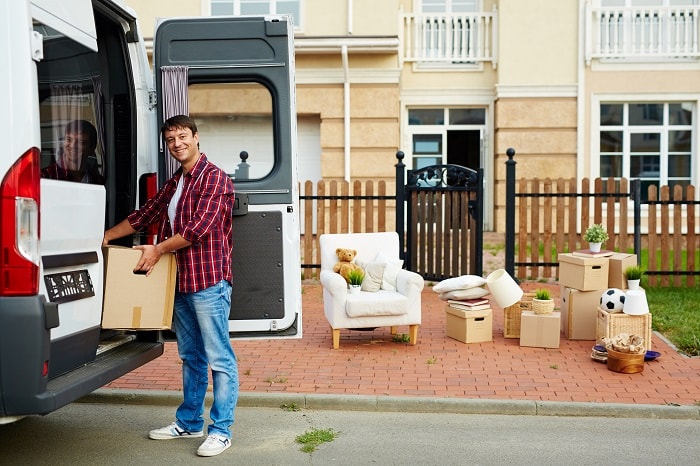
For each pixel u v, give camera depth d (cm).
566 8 1569
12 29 372
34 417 554
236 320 530
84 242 431
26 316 369
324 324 855
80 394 397
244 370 666
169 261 457
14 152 369
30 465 456
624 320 698
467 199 986
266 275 530
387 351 734
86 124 466
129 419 553
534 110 1584
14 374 370
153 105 553
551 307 750
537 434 529
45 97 399
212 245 464
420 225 1035
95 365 436
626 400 587
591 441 514
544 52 1576
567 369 671
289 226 532
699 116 1580
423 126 1672
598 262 763
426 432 532
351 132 1481
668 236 1060
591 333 773
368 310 734
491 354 723
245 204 521
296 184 534
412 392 605
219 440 474
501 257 1313
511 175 1023
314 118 1508
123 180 536
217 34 535
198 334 490
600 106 1598
